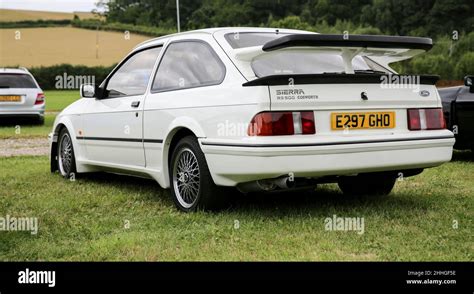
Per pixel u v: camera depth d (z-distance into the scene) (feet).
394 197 18.24
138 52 19.66
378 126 14.97
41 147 36.73
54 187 20.80
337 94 14.34
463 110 26.05
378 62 17.69
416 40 15.25
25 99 52.06
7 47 204.54
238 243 12.89
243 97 14.06
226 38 16.11
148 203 17.70
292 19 149.69
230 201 15.85
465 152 30.48
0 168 26.20
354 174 14.94
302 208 16.42
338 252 12.21
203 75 15.85
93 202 17.83
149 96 17.72
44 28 236.84
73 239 13.62
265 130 13.58
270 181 14.38
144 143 17.80
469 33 131.95
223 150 14.43
